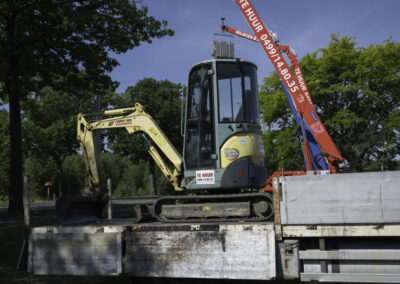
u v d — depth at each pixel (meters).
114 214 14.78
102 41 17.22
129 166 57.84
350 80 23.25
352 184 4.41
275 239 4.71
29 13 15.34
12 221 13.62
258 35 8.67
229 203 6.26
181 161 7.12
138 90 39.00
